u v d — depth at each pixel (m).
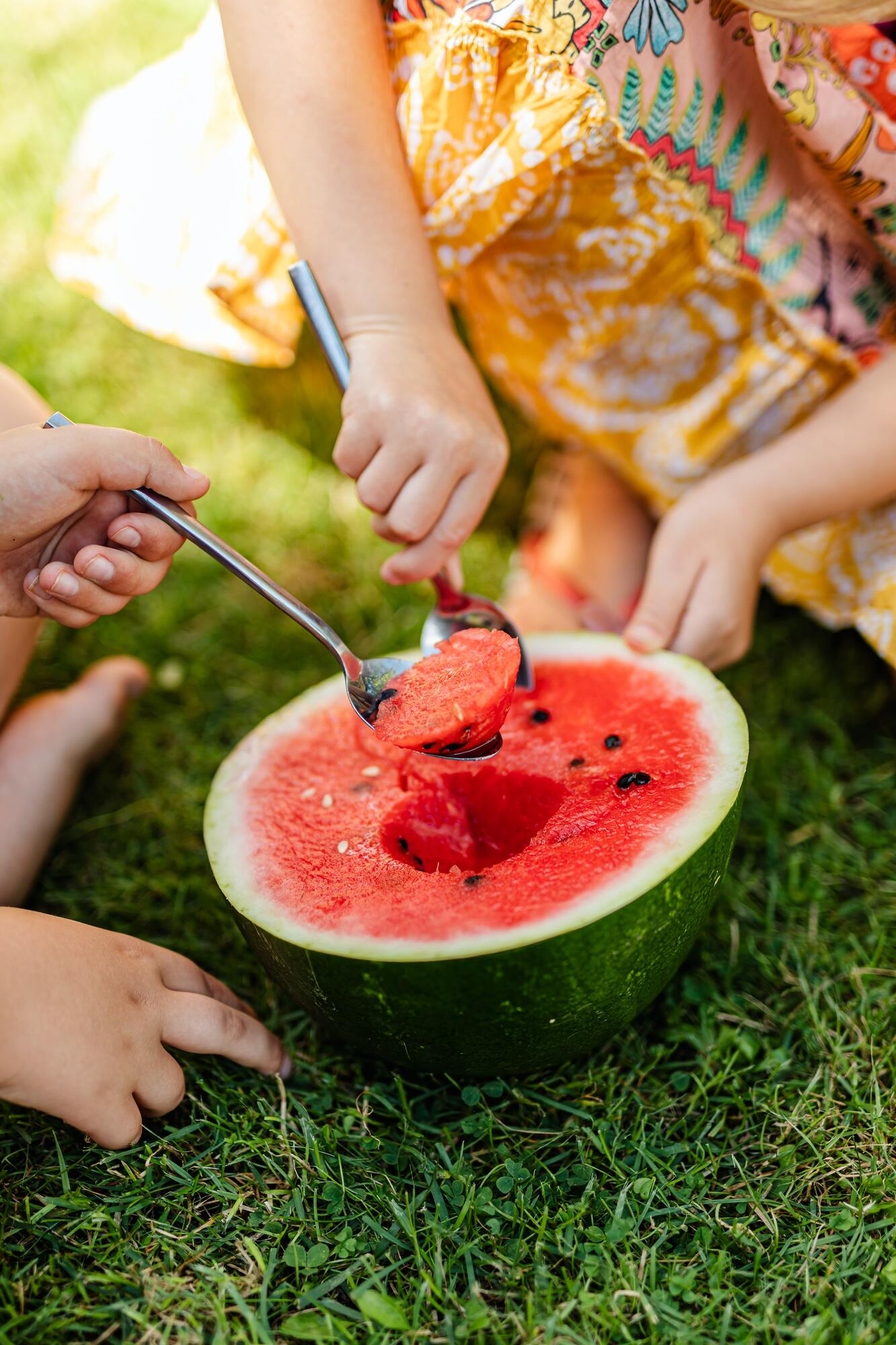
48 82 3.17
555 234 1.53
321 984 1.08
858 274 1.56
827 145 1.39
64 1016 1.07
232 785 1.32
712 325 1.61
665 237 1.49
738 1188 1.16
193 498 1.23
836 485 1.53
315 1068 1.30
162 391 2.43
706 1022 1.34
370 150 1.37
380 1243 1.10
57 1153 1.19
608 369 1.73
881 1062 1.26
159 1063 1.16
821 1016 1.34
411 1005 1.06
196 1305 1.04
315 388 2.44
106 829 1.67
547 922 1.03
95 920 1.52
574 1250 1.08
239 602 2.07
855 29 1.45
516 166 1.40
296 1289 1.07
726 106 1.41
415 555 1.43
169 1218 1.14
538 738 1.34
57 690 1.89
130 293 1.80
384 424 1.34
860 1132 1.19
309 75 1.35
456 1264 1.09
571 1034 1.13
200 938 1.51
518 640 1.45
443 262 1.55
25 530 1.15
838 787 1.67
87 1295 1.05
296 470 2.29
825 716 1.81
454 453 1.35
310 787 1.32
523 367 1.85
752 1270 1.08
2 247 2.72
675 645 1.51
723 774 1.19
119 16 3.46
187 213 1.70
